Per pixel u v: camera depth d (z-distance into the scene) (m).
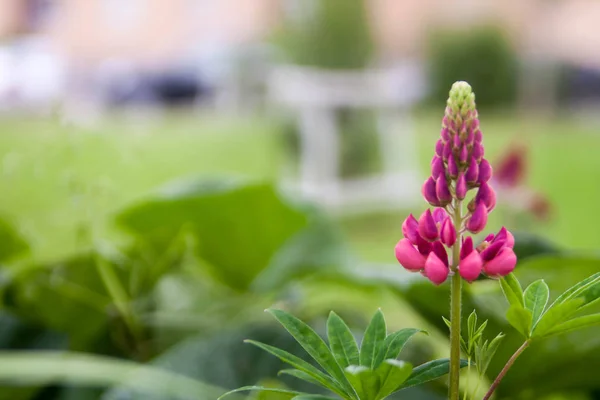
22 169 1.75
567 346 1.28
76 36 23.11
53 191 1.75
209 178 2.06
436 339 1.60
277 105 9.08
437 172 0.90
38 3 22.19
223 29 24.33
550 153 11.15
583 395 1.55
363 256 6.11
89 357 1.49
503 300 1.27
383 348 0.91
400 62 20.55
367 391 0.88
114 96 19.38
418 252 0.90
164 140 13.23
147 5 24.44
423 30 17.73
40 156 1.72
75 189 1.66
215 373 1.46
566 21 18.59
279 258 2.00
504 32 17.17
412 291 1.43
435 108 17.33
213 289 1.99
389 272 1.69
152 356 1.81
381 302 2.19
